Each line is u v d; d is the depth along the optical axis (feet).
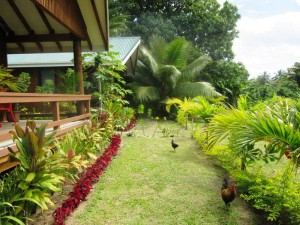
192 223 11.82
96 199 14.10
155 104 57.82
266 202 12.34
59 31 24.94
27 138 9.85
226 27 84.12
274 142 11.98
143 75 59.47
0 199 9.57
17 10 22.66
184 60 58.23
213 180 17.25
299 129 11.62
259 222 11.95
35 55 43.04
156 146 27.37
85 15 24.64
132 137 32.76
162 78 56.59
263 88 71.26
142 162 21.16
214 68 77.20
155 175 18.06
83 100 23.58
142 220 12.04
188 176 17.94
